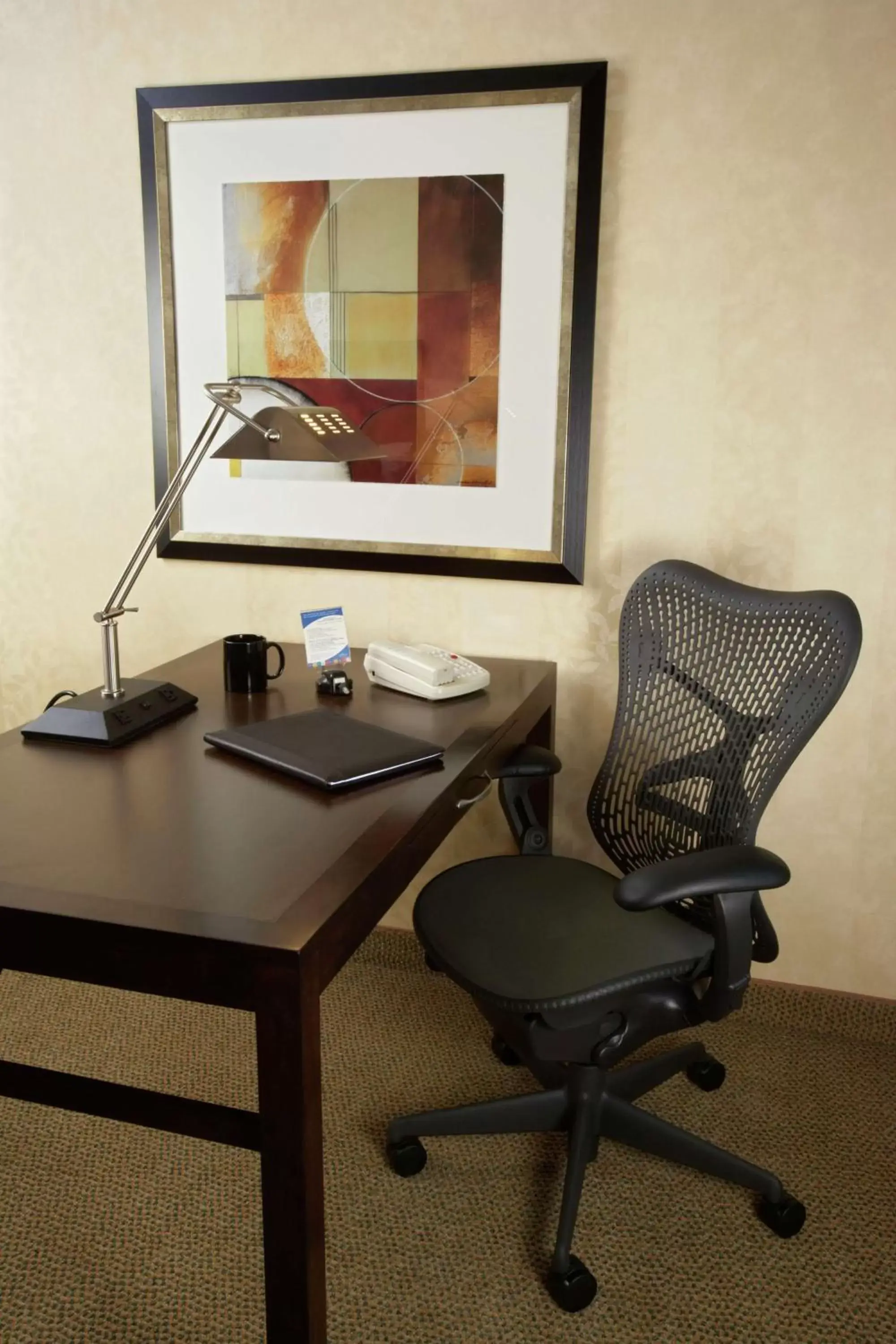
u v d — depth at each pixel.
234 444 1.90
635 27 2.04
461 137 2.16
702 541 2.21
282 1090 1.19
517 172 2.14
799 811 2.28
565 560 2.27
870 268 2.02
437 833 1.59
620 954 1.66
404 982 2.47
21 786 1.61
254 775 1.66
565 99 2.07
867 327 2.04
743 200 2.06
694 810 1.83
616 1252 1.72
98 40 2.32
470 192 2.17
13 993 2.38
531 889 1.88
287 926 1.18
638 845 1.95
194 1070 2.13
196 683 2.16
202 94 2.26
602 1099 1.80
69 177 2.39
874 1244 1.74
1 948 1.25
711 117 2.04
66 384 2.50
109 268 2.41
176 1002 2.36
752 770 1.73
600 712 2.36
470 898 1.85
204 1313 1.59
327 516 2.41
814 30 1.96
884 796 2.22
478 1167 1.90
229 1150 1.93
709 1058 2.12
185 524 2.50
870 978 2.32
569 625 2.33
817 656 1.67
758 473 2.16
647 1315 1.60
